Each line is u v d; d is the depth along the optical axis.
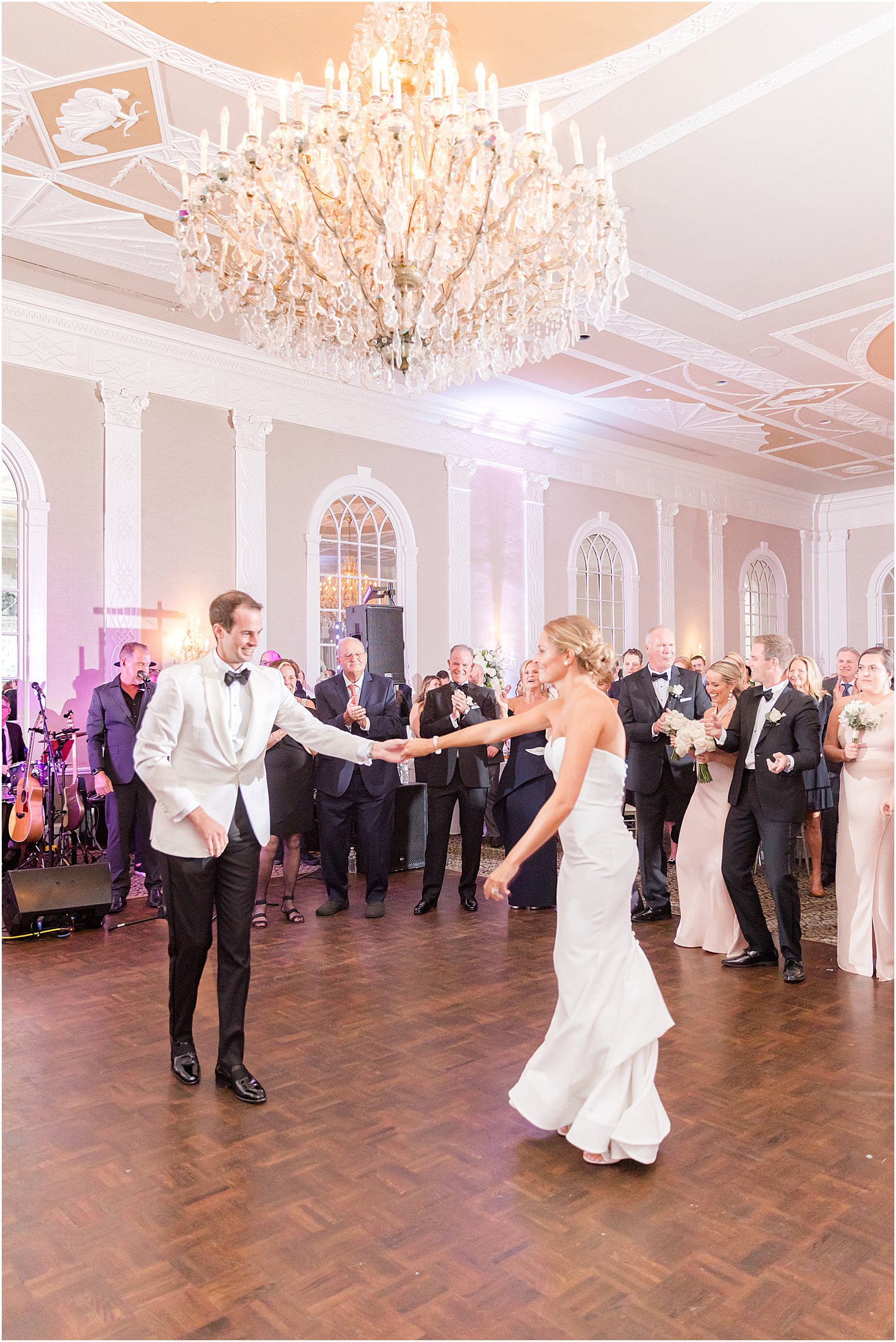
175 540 7.56
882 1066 3.21
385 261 3.78
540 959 4.47
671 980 4.21
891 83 4.45
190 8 3.93
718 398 9.62
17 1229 2.25
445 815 5.47
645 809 5.37
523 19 3.97
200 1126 2.79
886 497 14.32
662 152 5.06
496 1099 2.96
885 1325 1.87
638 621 11.78
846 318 7.46
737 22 4.02
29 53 4.23
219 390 7.86
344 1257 2.12
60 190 5.53
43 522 6.81
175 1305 1.95
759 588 13.98
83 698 7.00
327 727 3.27
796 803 4.21
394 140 3.48
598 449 11.28
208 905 3.05
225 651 3.05
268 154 3.64
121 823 5.58
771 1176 2.47
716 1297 1.96
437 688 5.55
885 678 4.31
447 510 9.63
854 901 4.30
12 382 6.71
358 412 8.87
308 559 8.44
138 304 7.09
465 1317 1.90
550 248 4.06
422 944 4.74
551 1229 2.22
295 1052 3.35
